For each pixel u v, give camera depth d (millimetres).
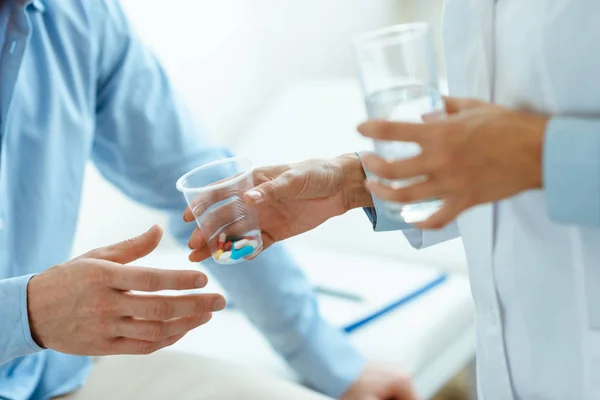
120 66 1436
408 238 1176
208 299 970
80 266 976
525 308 932
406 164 752
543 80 860
